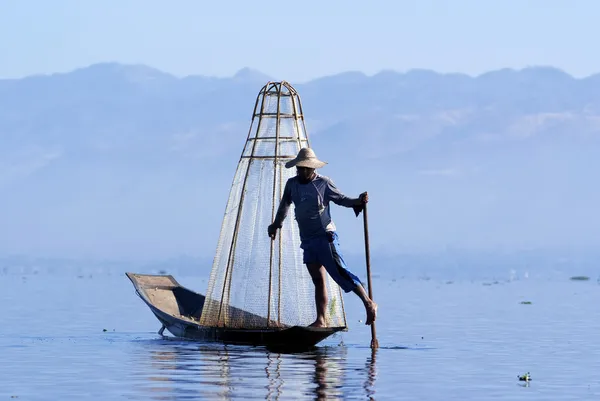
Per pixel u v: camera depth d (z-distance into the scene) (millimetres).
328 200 25578
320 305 26094
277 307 26938
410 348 26484
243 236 27438
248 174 27750
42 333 30375
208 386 18703
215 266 27938
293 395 17766
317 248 25578
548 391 18844
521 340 29266
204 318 27812
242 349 25234
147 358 23094
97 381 19344
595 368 22391
